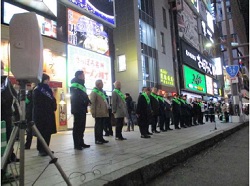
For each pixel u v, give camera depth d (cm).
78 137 646
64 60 1451
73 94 653
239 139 1008
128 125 1201
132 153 574
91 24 1678
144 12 2430
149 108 892
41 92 557
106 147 668
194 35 3625
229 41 1961
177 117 1230
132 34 2225
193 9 3703
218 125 1477
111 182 366
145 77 2280
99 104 729
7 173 357
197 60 3556
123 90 2206
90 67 1622
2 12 1110
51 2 1350
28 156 557
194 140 790
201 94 3588
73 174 402
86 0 1623
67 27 1492
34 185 346
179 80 2934
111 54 1850
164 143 730
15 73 261
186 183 442
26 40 266
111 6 1869
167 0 2973
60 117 1380
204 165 573
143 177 443
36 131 263
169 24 2917
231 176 475
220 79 4753
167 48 2761
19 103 265
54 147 698
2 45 1072
